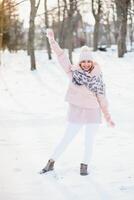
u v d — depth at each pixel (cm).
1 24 2198
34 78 2070
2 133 859
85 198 473
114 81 1888
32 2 2339
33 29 2361
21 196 480
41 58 2842
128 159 638
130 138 795
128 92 1567
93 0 3541
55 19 3725
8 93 1606
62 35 3319
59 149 576
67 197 477
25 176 558
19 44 4009
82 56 562
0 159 646
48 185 521
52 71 2309
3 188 509
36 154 677
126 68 2312
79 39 4947
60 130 894
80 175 562
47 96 1519
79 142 759
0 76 2144
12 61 2714
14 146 737
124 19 2819
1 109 1211
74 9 2706
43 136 828
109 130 874
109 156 657
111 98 1425
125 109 1184
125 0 2809
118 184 522
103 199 469
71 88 570
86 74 560
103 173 569
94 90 562
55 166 603
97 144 742
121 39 2798
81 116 568
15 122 995
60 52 572
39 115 1102
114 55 2927
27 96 1523
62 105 1291
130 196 478
